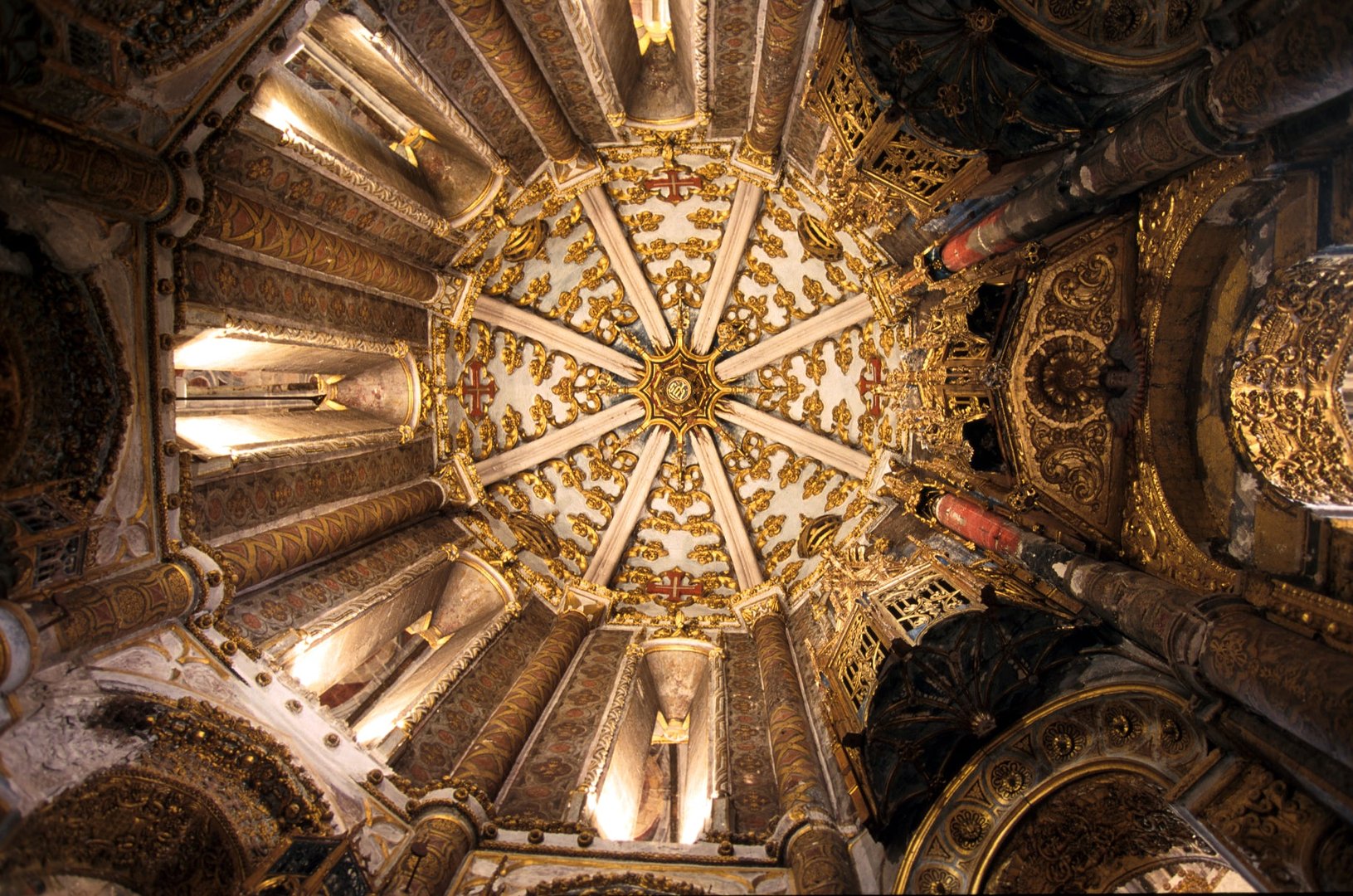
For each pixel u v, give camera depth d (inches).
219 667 361.7
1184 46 294.8
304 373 578.6
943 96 382.3
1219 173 303.7
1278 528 298.7
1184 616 293.4
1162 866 339.3
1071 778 335.0
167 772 315.9
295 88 461.4
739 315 720.3
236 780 334.0
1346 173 266.2
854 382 688.4
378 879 345.7
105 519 325.1
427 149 566.3
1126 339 366.6
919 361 550.9
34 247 294.4
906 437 613.9
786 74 476.7
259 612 415.8
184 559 356.5
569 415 733.9
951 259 462.0
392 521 557.9
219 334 408.2
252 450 434.0
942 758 357.4
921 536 551.2
